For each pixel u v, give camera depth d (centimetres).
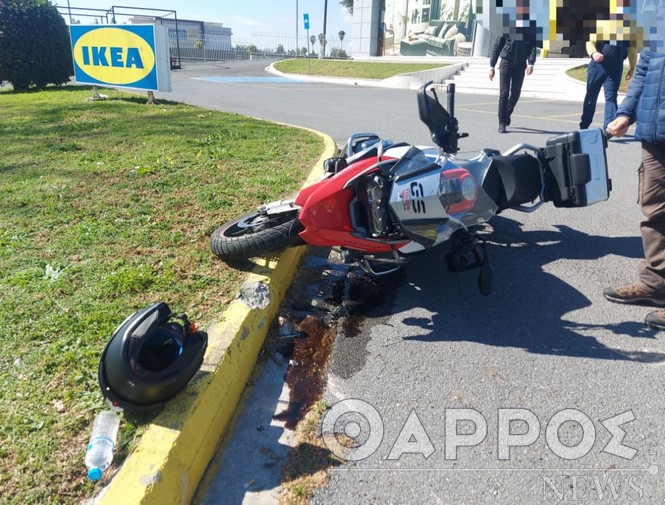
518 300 415
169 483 238
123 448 249
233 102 1408
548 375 328
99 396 279
